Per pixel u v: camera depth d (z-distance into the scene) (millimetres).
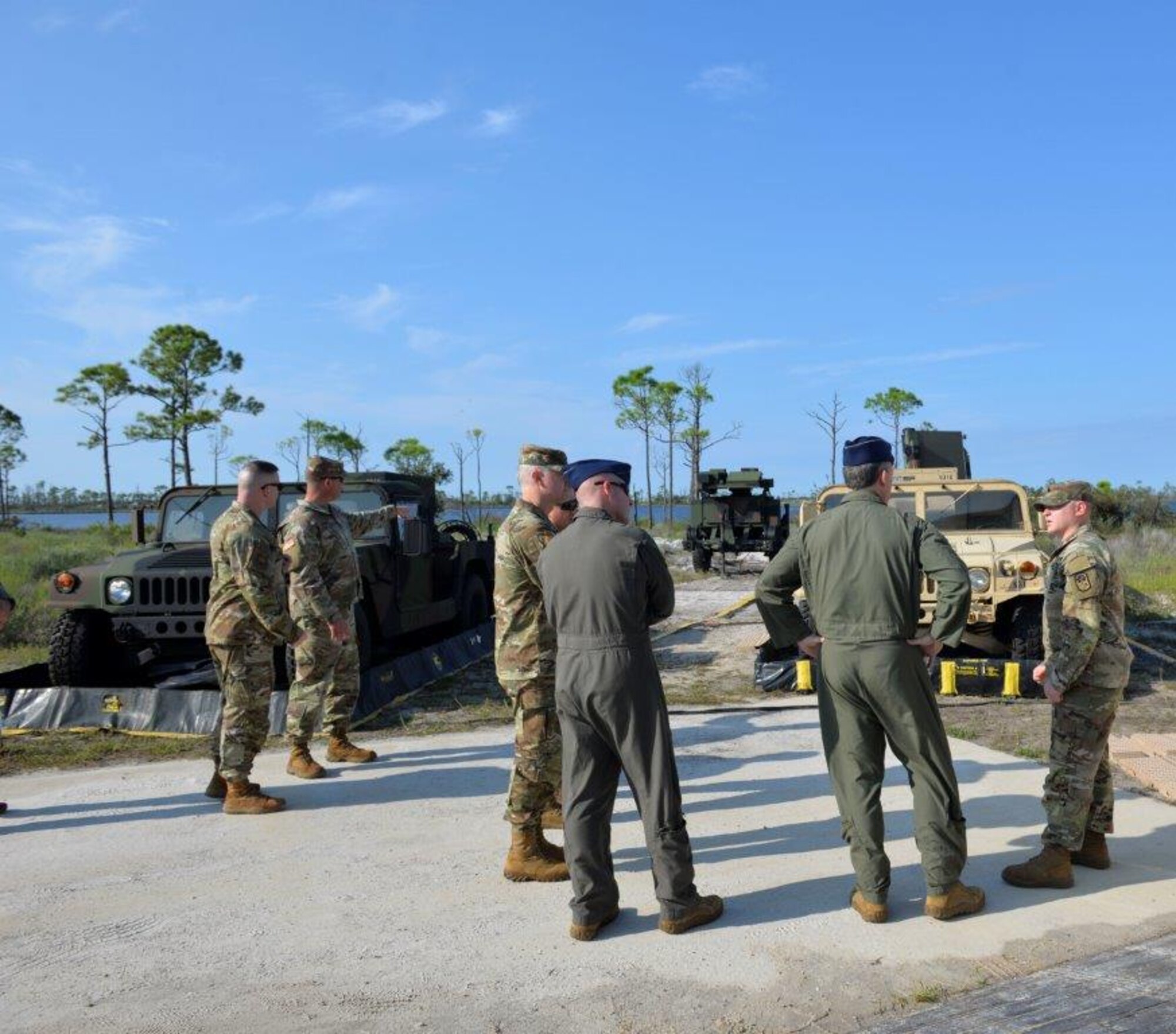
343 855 4293
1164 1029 2654
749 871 3980
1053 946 3215
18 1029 2852
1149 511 24672
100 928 3551
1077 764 3664
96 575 7504
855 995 2938
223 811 4969
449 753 6125
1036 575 7824
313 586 5535
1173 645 9695
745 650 10055
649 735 3379
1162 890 3656
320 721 6684
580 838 3381
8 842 4559
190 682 8305
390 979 3115
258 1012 2932
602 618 3352
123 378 36750
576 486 3557
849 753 3461
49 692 7160
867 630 3340
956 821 3424
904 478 9602
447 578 9773
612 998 2957
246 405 39656
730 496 20859
